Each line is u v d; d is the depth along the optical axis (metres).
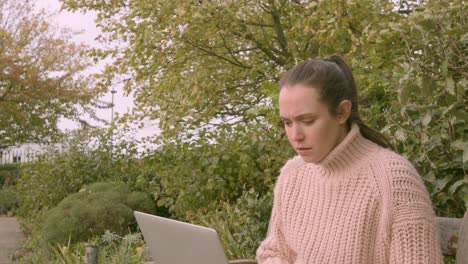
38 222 7.80
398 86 2.84
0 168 14.88
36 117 16.84
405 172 1.64
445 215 2.95
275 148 4.85
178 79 7.31
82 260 4.40
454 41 2.70
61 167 8.26
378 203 1.65
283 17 7.41
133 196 6.88
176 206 5.89
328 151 1.72
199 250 1.68
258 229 4.11
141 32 6.98
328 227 1.75
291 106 1.62
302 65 1.67
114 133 8.33
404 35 2.76
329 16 5.07
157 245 1.83
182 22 6.62
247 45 7.80
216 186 5.46
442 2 2.70
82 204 6.48
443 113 2.64
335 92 1.63
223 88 7.56
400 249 1.58
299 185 1.89
